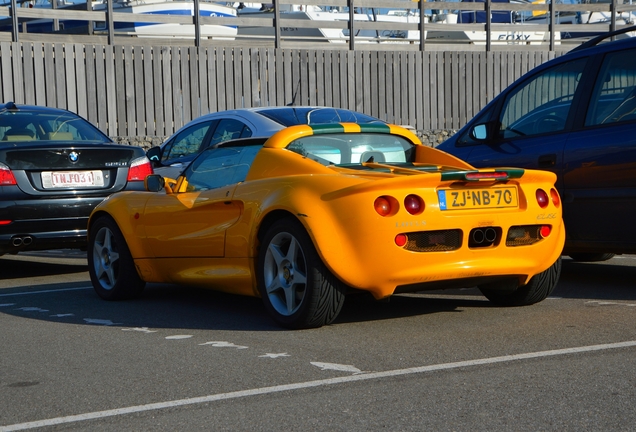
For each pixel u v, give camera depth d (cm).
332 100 1672
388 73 1712
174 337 526
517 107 714
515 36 2362
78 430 349
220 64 1588
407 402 371
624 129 622
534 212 533
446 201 504
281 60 1631
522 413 351
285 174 546
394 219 488
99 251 695
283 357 460
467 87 1784
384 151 599
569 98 672
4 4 1712
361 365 438
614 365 423
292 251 522
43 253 1091
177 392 399
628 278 726
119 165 844
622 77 640
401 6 1761
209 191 598
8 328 574
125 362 463
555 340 484
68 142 829
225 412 366
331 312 516
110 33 1530
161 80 1548
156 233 638
